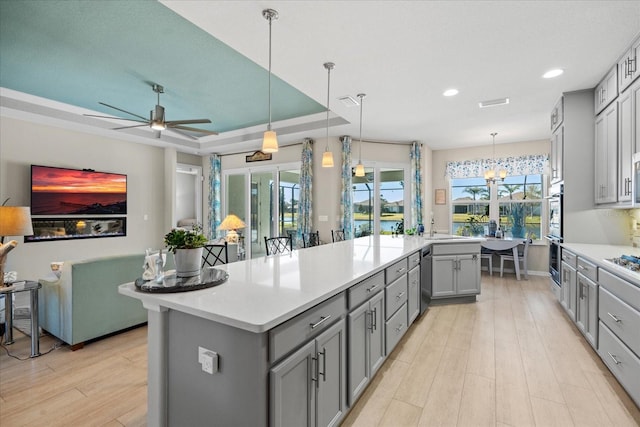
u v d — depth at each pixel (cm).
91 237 524
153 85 378
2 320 304
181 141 625
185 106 457
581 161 338
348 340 177
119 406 193
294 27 218
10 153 445
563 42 240
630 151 253
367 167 582
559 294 367
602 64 277
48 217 473
